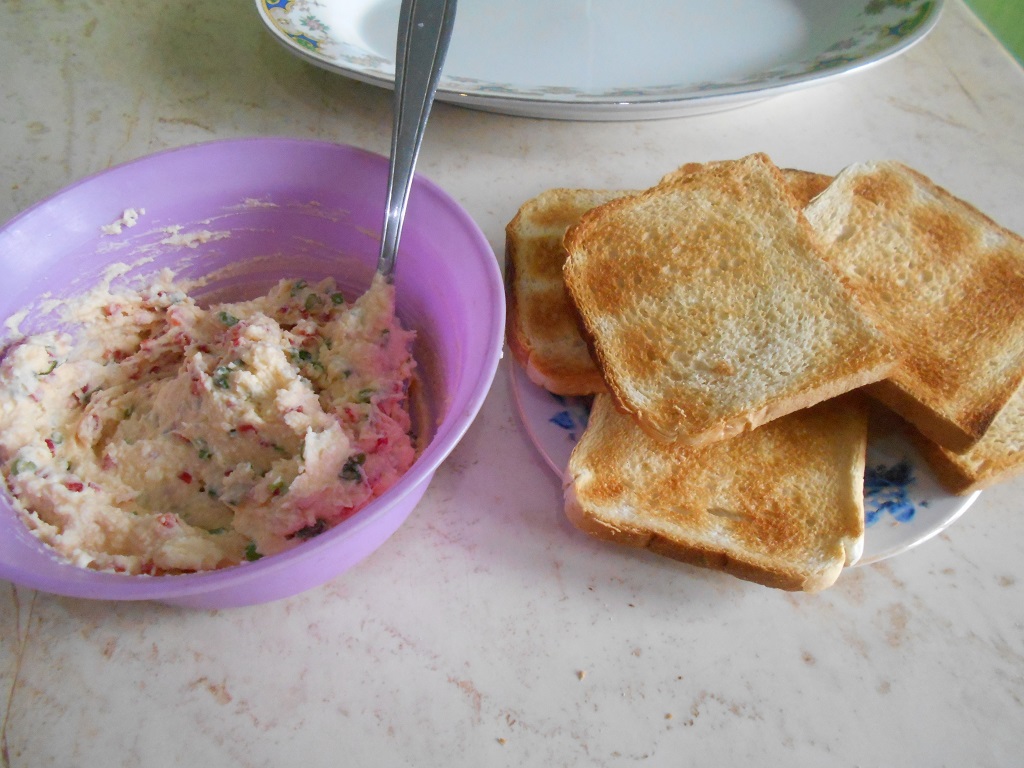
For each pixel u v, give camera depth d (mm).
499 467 309
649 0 469
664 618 275
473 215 386
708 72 427
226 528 263
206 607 260
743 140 426
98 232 301
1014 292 333
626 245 337
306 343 297
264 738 248
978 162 413
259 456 269
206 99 439
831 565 266
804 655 267
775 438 305
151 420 280
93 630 268
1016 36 511
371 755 246
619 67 429
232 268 338
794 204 337
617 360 306
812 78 379
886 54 388
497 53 434
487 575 282
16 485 255
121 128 421
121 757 245
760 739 251
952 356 312
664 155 418
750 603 279
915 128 431
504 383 333
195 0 498
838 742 250
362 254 330
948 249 346
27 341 285
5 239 281
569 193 377
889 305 333
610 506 285
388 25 453
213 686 258
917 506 289
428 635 269
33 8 488
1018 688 261
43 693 256
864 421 305
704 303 322
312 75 454
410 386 309
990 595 281
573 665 264
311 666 261
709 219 340
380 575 281
